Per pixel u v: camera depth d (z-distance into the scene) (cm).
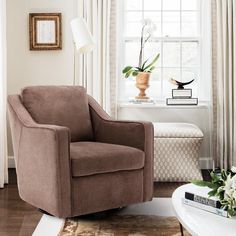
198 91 508
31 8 485
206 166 494
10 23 486
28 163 320
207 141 495
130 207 345
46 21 484
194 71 511
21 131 326
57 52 489
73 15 486
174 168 434
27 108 347
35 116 346
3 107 413
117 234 284
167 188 408
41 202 310
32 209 341
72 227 298
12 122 341
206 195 230
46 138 297
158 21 510
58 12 486
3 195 381
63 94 365
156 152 433
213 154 482
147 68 503
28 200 327
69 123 359
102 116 370
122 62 509
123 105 489
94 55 473
